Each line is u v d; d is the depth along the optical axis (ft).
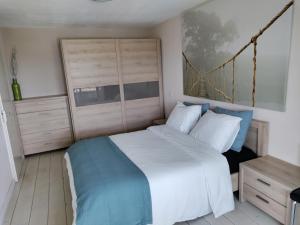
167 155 7.82
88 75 13.26
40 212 8.06
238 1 8.29
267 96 7.73
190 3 10.05
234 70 8.91
